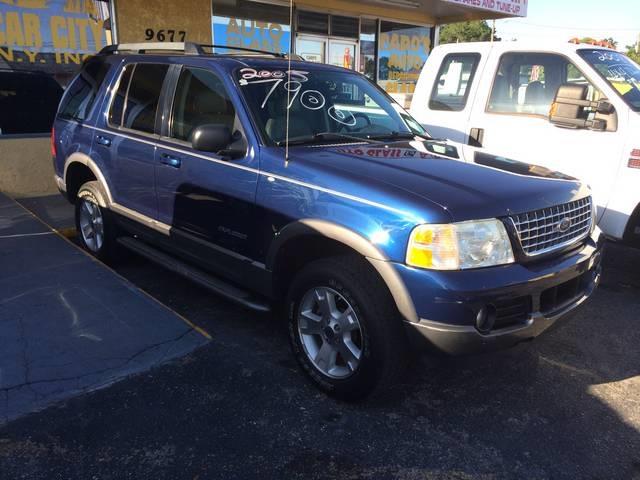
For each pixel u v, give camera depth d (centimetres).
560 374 368
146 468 264
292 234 322
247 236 358
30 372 326
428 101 653
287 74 409
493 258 284
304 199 319
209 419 303
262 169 345
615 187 493
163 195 424
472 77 606
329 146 369
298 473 266
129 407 308
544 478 270
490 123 581
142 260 557
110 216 498
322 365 328
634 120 484
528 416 320
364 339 297
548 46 551
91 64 541
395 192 290
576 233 340
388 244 281
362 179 304
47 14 768
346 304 314
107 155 480
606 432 307
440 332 273
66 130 541
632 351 402
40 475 256
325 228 304
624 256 624
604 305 486
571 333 430
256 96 378
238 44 1047
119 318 393
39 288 432
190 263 436
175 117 420
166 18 902
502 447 292
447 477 268
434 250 272
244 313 443
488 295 273
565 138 523
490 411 324
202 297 473
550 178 344
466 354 279
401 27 1373
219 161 371
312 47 1191
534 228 303
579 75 529
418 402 330
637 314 468
